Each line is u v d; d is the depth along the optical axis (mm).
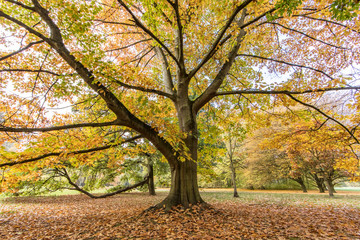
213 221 4598
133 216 5375
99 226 4883
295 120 6953
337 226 4441
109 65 4340
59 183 14008
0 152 3990
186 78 6270
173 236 3711
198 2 5082
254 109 7711
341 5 2514
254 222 4832
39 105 6457
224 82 9219
